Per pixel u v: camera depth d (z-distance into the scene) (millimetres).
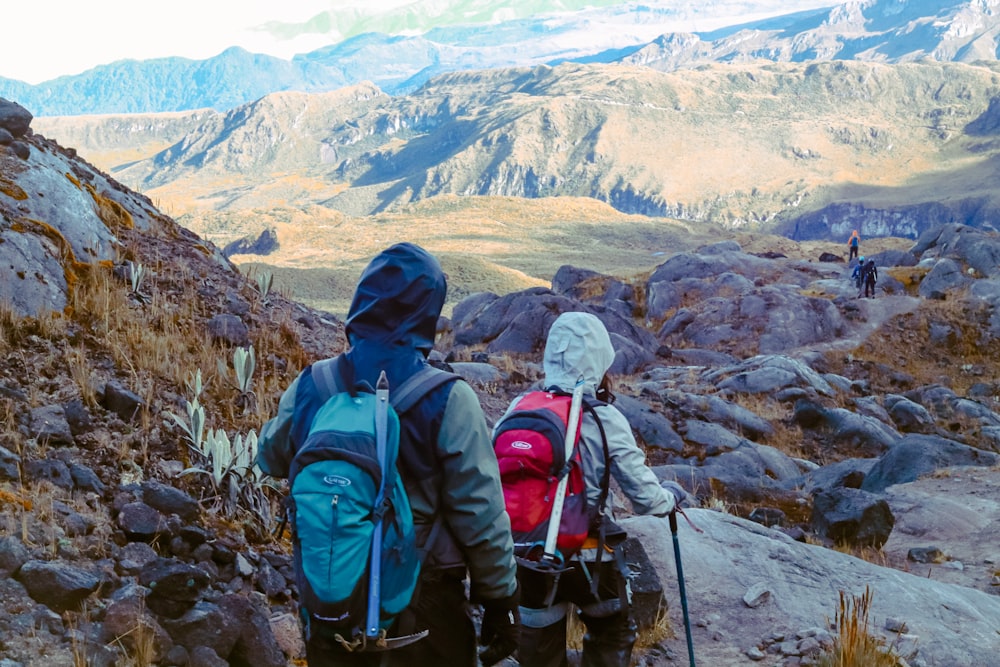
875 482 14336
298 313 10500
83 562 4102
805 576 6234
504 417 3574
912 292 39750
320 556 2338
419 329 2689
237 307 8898
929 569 8812
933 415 23641
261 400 7188
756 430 18328
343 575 2324
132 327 7102
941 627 5715
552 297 29453
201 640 3762
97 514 4594
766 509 10945
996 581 8250
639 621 5309
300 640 4352
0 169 7953
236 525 5258
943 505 11180
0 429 5055
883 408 22312
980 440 21109
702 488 12703
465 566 2654
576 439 3439
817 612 5738
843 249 91875
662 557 6094
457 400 2572
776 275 44250
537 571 3441
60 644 3518
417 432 2531
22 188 7859
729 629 5480
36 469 4672
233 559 4676
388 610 2414
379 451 2455
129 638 3666
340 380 2652
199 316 8211
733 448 15641
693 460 14766
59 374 6008
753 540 6590
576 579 3514
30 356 6035
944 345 34844
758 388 21953
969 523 10648
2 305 6312
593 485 3477
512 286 199625
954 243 42812
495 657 2842
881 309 36969
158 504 4871
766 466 15438
